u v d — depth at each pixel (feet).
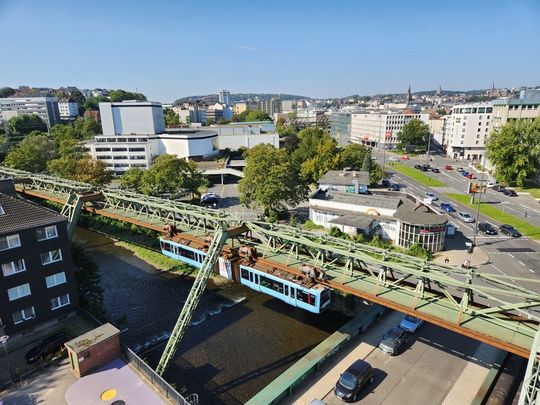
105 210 198.70
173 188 283.18
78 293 143.54
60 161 309.01
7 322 121.49
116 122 488.44
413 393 102.27
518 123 339.57
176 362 122.62
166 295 165.58
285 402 99.40
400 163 490.90
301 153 402.72
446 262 179.83
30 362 110.11
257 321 145.07
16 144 521.65
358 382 100.42
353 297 146.30
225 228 128.77
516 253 193.26
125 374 101.81
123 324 143.23
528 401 78.84
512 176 338.34
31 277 125.08
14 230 118.83
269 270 129.18
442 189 340.59
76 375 102.37
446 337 126.21
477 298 145.07
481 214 260.83
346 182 277.85
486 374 108.99
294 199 253.24
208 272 122.72
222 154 497.87
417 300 104.37
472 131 510.99
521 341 86.02
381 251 112.68
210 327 141.69
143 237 223.30
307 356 113.70
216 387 111.14
